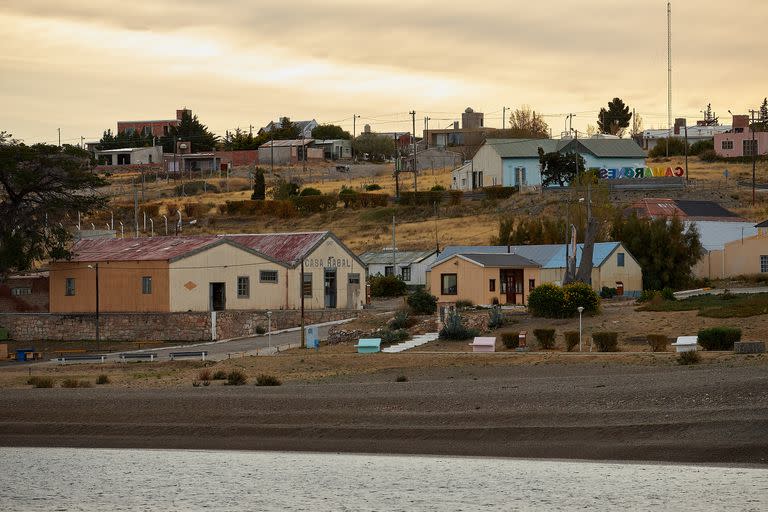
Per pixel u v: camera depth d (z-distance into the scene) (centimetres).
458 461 5409
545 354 7606
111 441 6028
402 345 8562
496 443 5566
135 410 6381
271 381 6962
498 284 10438
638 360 7094
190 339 9875
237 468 5503
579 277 9988
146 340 10006
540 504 4809
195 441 5950
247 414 6200
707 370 6412
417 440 5697
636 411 5684
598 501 4803
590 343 8069
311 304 10862
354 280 11281
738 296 9338
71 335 10394
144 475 5459
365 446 5697
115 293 10325
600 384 6209
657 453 5272
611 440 5441
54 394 6769
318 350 8669
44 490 5284
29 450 5934
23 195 11012
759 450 5184
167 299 9981
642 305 9356
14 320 10675
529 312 9281
